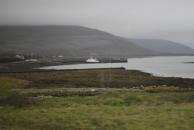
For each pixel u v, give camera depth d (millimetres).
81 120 28062
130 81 82375
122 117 29062
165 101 40594
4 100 39625
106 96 44219
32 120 28344
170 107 34500
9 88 64188
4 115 30641
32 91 52156
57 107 36406
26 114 30938
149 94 45344
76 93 49406
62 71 111500
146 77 93438
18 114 31031
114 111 32188
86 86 72500
